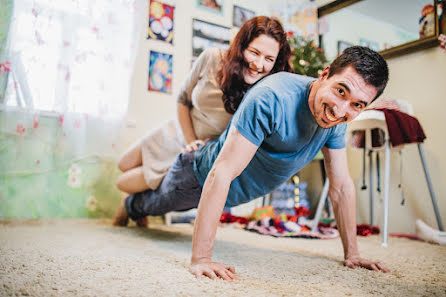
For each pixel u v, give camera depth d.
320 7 3.26
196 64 1.46
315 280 0.88
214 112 1.41
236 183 1.14
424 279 0.95
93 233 1.71
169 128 1.73
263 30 1.18
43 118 2.29
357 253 1.12
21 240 1.39
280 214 2.53
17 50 2.13
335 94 0.79
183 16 2.88
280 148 1.00
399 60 2.43
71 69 2.26
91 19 2.33
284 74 0.99
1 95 2.11
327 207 2.80
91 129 2.36
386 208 1.70
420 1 2.32
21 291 0.69
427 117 2.24
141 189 1.78
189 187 1.36
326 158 1.14
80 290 0.71
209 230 0.88
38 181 2.29
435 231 1.81
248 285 0.80
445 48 2.11
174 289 0.73
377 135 2.11
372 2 2.69
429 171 2.19
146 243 1.45
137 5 2.48
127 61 2.43
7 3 2.12
